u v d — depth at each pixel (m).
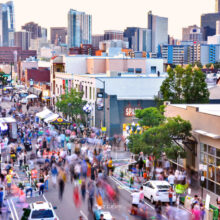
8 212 34.19
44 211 28.61
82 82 97.50
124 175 49.62
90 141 66.88
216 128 41.16
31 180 44.44
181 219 31.81
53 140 66.56
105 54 165.12
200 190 42.91
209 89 80.25
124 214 33.75
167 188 37.66
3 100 151.75
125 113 80.94
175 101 71.94
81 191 40.50
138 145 45.78
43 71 180.25
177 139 45.66
